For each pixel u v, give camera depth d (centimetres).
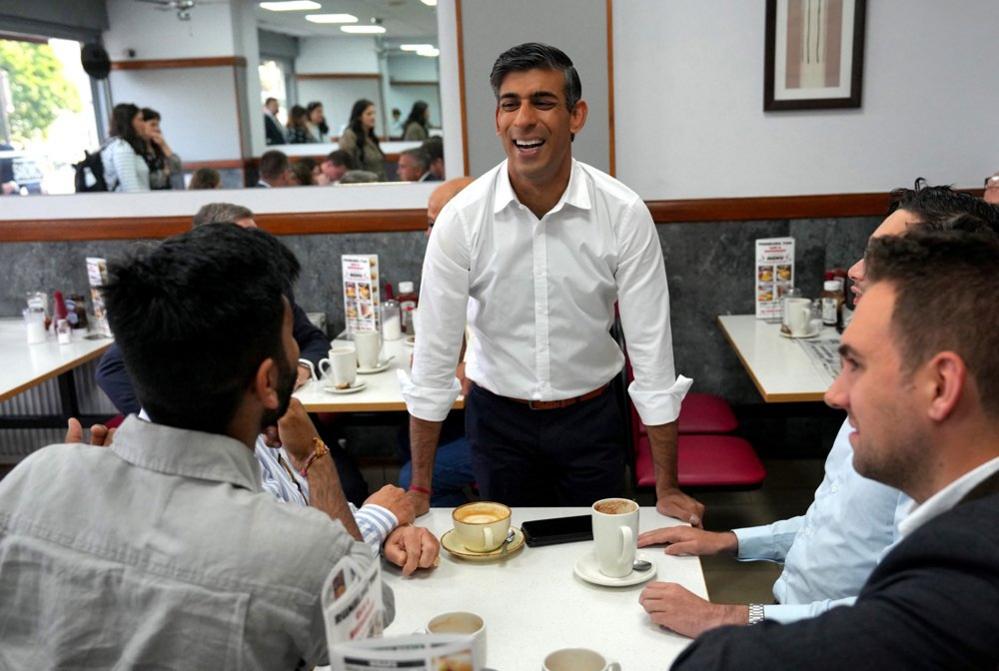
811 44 334
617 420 208
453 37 348
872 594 75
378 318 326
